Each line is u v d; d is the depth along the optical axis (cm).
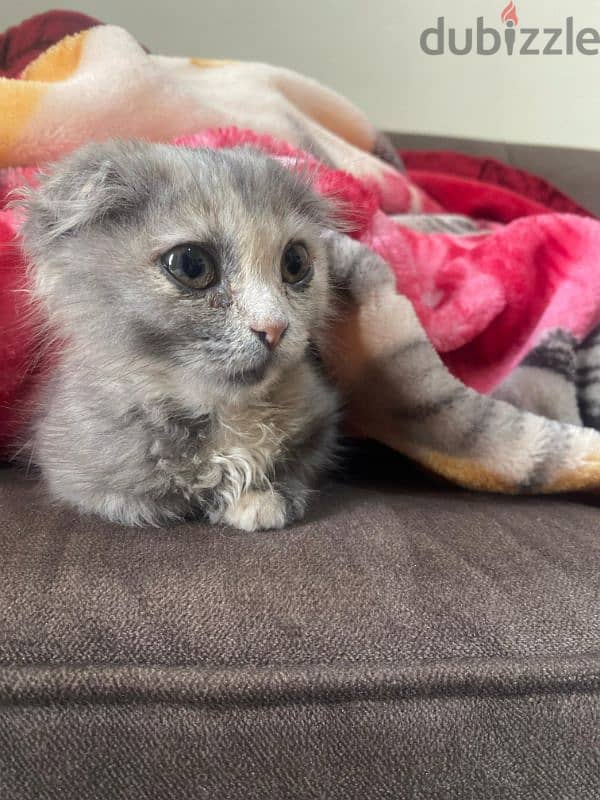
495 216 46
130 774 13
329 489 24
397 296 25
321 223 24
